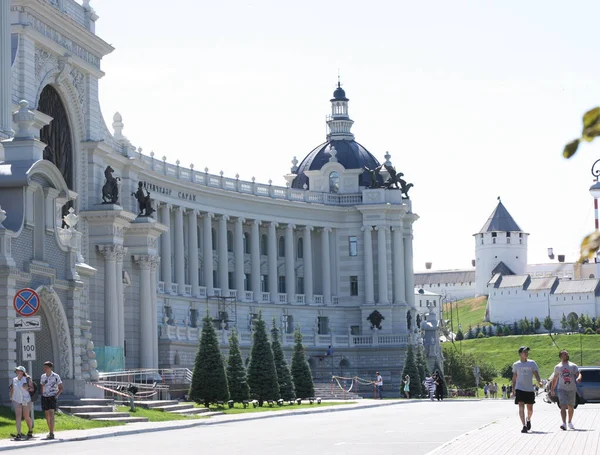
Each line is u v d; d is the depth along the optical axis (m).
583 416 60.03
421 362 141.00
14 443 44.25
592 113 12.01
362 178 173.75
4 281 57.00
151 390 82.25
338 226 172.38
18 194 60.06
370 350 164.38
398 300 171.50
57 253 63.94
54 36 93.81
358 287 171.38
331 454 37.25
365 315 169.62
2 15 80.94
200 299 145.75
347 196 172.75
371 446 41.09
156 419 64.25
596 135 12.01
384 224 171.12
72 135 98.44
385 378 163.75
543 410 74.38
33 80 89.44
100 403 64.25
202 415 71.19
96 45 101.69
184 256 144.38
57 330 63.00
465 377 191.88
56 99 95.94
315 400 107.12
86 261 97.31
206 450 40.34
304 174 176.62
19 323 48.50
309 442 44.19
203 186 147.12
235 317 153.38
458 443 40.16
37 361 62.69
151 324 106.25
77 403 62.88
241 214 157.50
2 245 57.34
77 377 64.56
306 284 168.12
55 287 62.94
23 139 62.38
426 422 60.94
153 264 106.81
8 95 80.94
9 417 53.34
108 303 97.50
